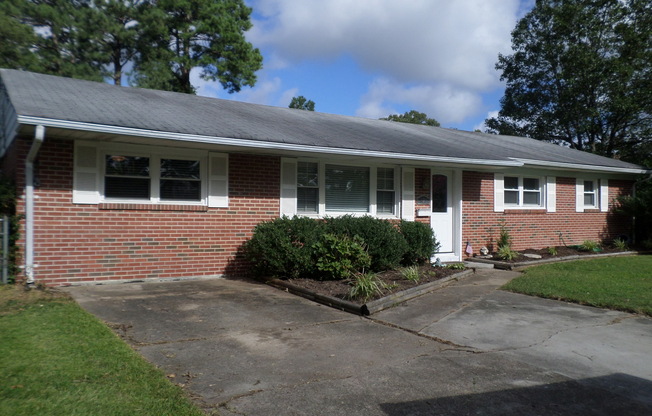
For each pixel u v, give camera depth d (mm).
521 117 31125
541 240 14977
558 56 28250
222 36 28438
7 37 21469
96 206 8336
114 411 3557
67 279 8086
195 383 4340
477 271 11344
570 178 15797
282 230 9125
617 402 4199
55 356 4527
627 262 12867
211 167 9469
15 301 6570
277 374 4641
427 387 4441
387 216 11977
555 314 7316
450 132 16750
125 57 27250
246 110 12133
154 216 8898
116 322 6086
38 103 7676
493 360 5230
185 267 9227
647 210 16438
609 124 27172
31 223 7738
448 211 13117
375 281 8445
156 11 26109
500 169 13422
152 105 9883
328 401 4074
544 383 4598
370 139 11164
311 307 7453
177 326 6090
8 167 8984
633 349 5664
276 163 10234
